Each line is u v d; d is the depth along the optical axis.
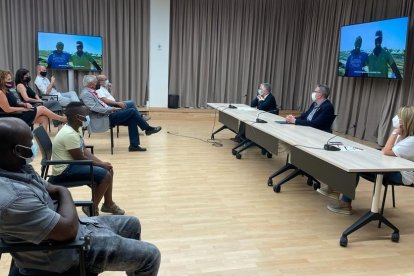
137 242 1.47
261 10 7.99
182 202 3.14
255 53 8.20
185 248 2.35
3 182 1.14
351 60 6.35
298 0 8.11
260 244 2.45
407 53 5.53
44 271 1.33
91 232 1.41
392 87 5.80
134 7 7.41
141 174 3.89
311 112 4.20
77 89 7.34
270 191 3.52
